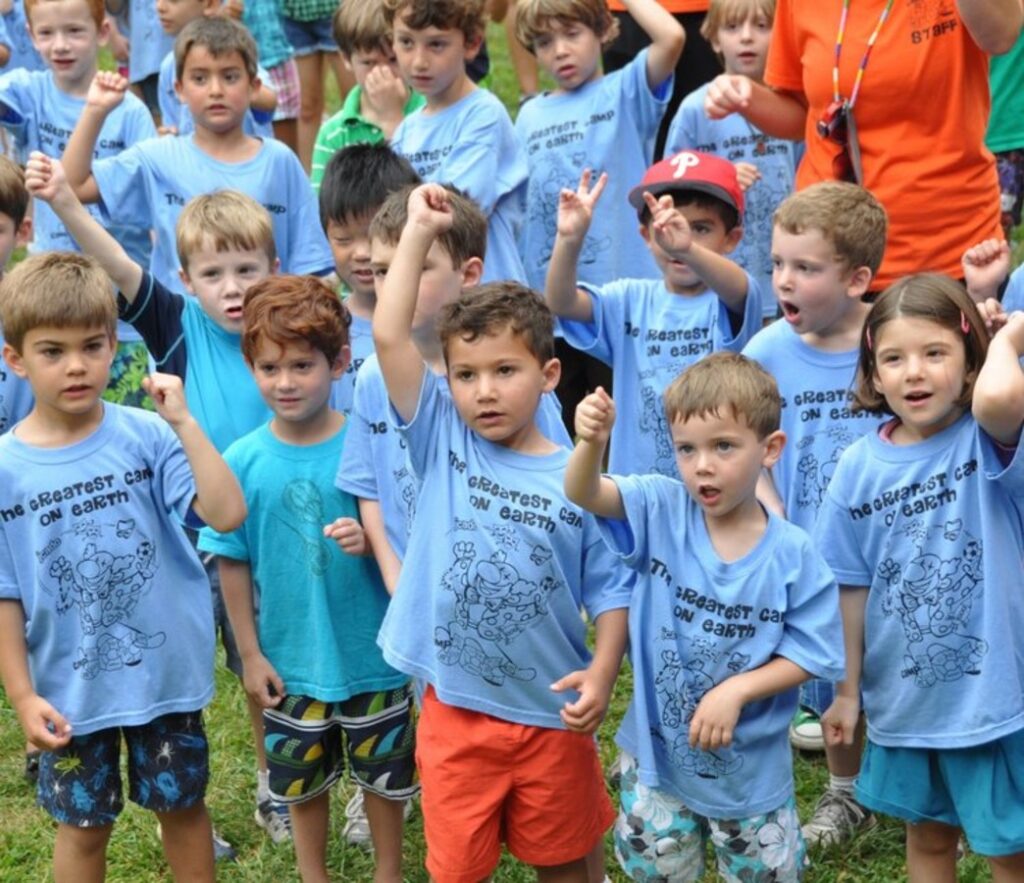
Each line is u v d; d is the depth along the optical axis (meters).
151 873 8.30
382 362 6.95
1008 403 6.38
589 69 11.77
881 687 7.11
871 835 8.23
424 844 8.38
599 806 7.20
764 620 6.75
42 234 12.90
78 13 12.75
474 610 6.94
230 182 11.12
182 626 7.30
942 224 9.52
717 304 9.02
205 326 8.90
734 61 12.27
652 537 6.90
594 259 11.76
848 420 8.03
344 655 7.71
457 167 10.92
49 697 7.21
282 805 8.26
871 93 9.43
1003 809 6.88
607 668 6.93
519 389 6.83
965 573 6.81
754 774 6.88
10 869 8.37
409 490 7.67
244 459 7.79
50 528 7.05
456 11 10.78
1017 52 12.54
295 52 18.50
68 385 6.93
